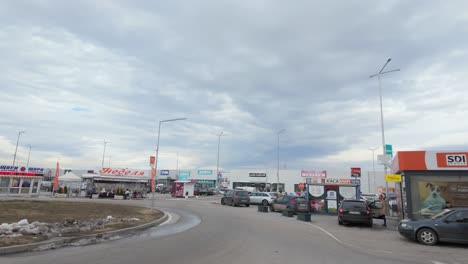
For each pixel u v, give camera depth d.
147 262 7.70
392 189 53.31
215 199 46.75
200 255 8.58
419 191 18.59
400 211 22.28
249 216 21.77
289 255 8.94
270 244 10.73
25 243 9.46
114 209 23.61
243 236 12.41
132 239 11.47
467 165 17.88
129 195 44.06
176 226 15.60
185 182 52.69
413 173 18.86
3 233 10.91
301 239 12.30
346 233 15.16
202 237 11.98
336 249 10.38
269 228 15.46
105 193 43.34
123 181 46.84
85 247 9.73
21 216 16.83
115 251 9.08
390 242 12.62
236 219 19.31
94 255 8.48
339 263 8.16
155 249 9.43
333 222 20.52
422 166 18.58
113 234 12.58
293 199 26.48
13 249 8.78
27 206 23.05
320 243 11.54
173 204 32.94
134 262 7.70
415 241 12.88
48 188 62.25
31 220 15.36
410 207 18.52
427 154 18.62
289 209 26.05
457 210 12.26
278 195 38.59
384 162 28.12
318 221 20.89
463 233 11.77
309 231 15.12
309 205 27.45
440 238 11.99
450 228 11.94
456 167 18.03
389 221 22.56
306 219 20.64
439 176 18.45
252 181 72.62
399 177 21.23
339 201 27.09
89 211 21.34
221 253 8.90
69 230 12.53
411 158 18.84
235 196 32.69
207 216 20.89
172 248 9.61
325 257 8.88
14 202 26.31
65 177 44.78
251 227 15.52
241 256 8.54
